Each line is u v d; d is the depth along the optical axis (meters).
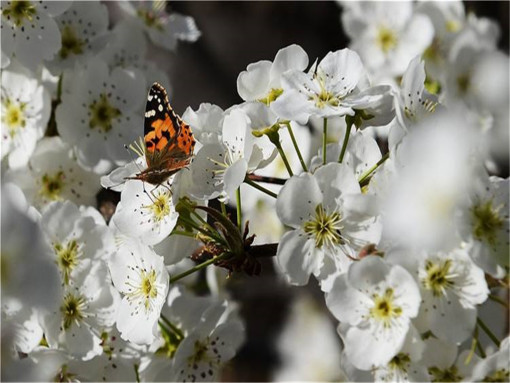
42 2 0.43
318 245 0.34
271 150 0.36
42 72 0.45
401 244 0.32
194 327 0.40
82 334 0.36
